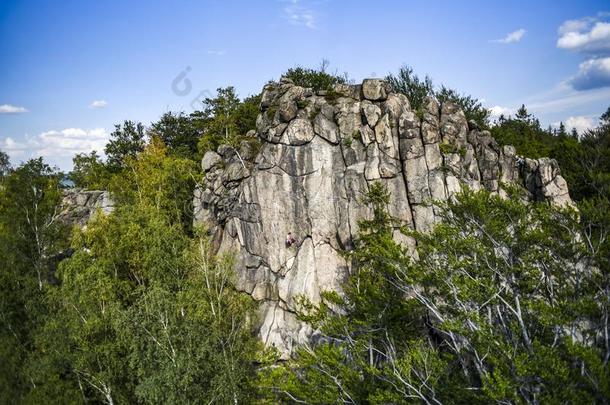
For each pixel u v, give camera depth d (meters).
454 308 29.89
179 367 36.78
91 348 43.81
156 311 38.84
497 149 47.34
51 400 44.06
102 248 48.59
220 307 41.78
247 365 40.72
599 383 21.53
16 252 52.25
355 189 45.84
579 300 26.12
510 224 30.61
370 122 46.22
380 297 32.94
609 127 71.00
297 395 33.28
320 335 43.38
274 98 54.50
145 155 71.38
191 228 55.78
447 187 44.16
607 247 27.97
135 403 45.09
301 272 47.03
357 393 29.56
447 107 48.38
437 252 31.27
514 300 29.94
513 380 23.33
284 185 48.56
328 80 84.25
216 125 76.00
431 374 27.11
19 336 50.31
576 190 57.53
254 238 49.94
